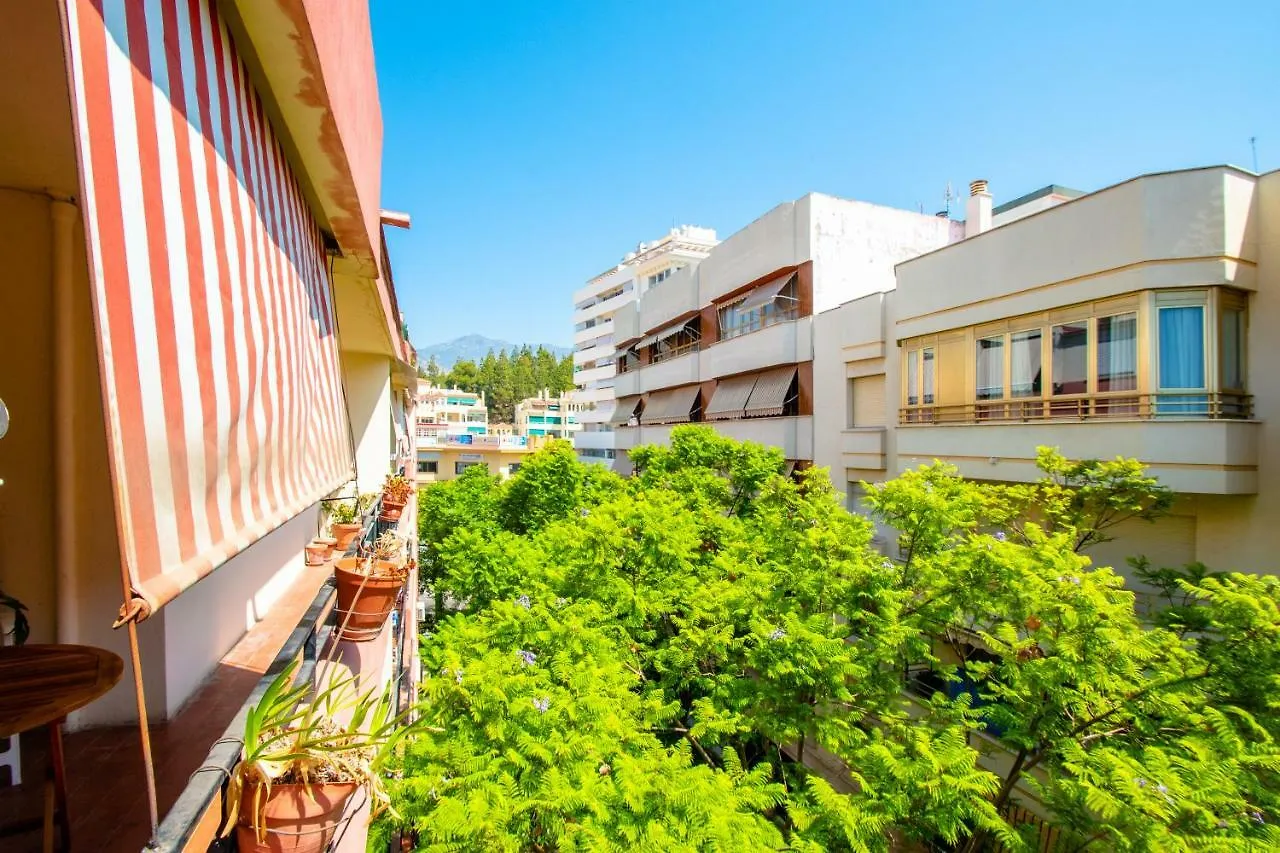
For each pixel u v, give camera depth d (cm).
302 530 679
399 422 2128
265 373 296
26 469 324
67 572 329
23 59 234
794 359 1980
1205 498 948
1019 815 888
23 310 324
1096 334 1055
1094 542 1021
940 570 862
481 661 576
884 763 645
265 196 310
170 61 200
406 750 483
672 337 3019
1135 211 986
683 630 920
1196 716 620
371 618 524
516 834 446
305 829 252
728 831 467
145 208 179
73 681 247
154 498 176
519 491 2144
